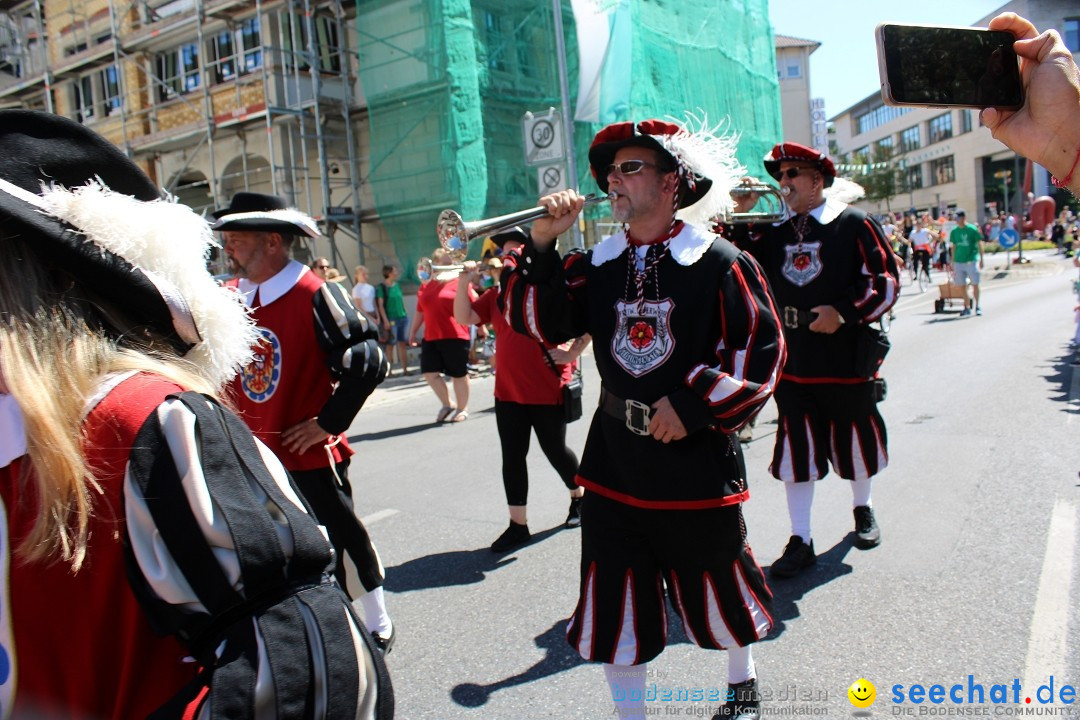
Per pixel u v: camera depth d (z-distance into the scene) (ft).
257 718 3.00
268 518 3.24
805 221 13.35
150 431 3.18
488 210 47.47
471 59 46.03
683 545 7.92
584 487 8.40
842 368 12.89
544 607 12.36
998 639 10.15
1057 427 20.27
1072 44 23.73
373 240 53.16
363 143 53.06
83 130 3.65
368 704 3.38
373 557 10.66
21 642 3.20
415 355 50.14
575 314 8.83
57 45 65.67
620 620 8.00
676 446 7.93
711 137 8.86
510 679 10.28
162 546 3.10
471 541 15.72
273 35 51.44
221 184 56.29
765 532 14.78
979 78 4.98
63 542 3.06
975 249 49.06
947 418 22.35
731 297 7.88
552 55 50.85
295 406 10.19
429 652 11.14
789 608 11.58
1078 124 4.90
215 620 3.13
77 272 3.30
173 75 57.77
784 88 156.97
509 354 14.87
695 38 64.64
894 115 194.08
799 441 12.93
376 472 22.00
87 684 3.18
